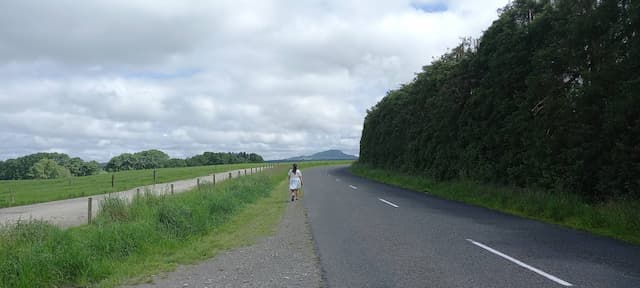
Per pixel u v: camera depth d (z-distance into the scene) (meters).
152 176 56.94
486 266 7.23
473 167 22.92
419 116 34.53
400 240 9.75
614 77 13.25
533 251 8.39
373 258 8.05
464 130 24.03
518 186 18.61
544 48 17.00
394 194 22.95
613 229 10.60
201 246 10.09
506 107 19.66
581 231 10.84
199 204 14.62
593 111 13.95
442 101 27.72
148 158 132.25
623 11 13.33
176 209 12.35
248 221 14.03
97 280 7.53
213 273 7.54
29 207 23.42
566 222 12.28
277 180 36.53
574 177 14.52
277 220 13.95
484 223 12.27
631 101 11.91
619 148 12.59
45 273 7.21
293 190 20.53
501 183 19.97
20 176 98.19
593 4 14.77
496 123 20.86
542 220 12.89
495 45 21.33
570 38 15.12
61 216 17.84
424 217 13.64
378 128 54.00
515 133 18.64
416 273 6.89
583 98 14.21
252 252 9.19
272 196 23.08
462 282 6.32
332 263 7.76
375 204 17.84
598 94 13.87
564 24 16.23
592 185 14.48
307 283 6.58
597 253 8.18
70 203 24.89
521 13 19.64
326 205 17.86
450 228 11.37
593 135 14.05
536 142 16.62
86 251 8.13
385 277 6.72
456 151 25.50
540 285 6.10
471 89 24.28
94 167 104.44
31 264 7.19
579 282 6.22
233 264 8.16
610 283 6.17
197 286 6.75
